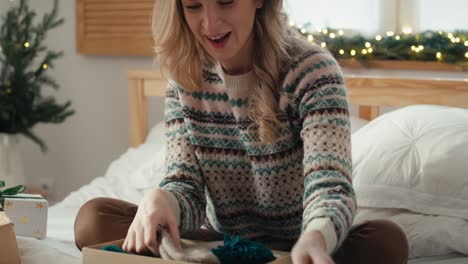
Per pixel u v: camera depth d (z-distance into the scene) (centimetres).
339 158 142
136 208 175
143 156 297
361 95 275
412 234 192
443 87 256
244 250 127
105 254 130
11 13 362
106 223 173
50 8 398
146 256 134
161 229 138
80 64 390
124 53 371
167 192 156
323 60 157
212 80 166
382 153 210
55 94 397
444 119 216
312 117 150
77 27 383
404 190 201
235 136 166
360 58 306
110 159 389
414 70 300
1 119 366
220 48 152
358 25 323
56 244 198
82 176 398
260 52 160
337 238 124
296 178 164
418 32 311
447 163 200
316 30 323
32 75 363
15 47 357
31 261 173
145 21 363
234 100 163
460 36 290
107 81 383
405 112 227
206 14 148
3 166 369
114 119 384
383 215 200
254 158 164
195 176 169
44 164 407
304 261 116
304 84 156
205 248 134
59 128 401
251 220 175
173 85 173
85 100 391
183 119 172
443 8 305
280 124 160
